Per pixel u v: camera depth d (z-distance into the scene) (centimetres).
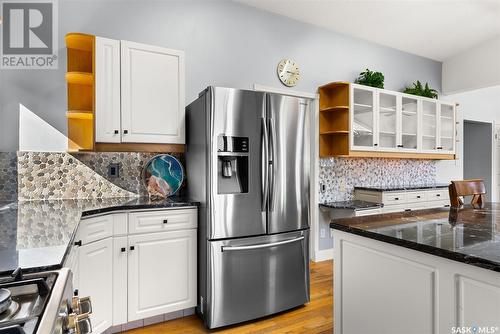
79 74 211
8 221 148
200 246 220
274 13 326
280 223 226
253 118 215
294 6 317
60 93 233
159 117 231
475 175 569
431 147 429
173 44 270
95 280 183
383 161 419
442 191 418
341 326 145
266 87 318
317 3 315
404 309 117
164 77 233
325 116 362
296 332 206
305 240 239
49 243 106
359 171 396
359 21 354
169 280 213
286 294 230
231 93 209
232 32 299
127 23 253
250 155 214
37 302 65
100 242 187
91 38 211
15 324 55
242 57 304
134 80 222
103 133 213
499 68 420
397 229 130
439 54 460
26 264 83
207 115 206
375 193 365
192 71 278
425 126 422
